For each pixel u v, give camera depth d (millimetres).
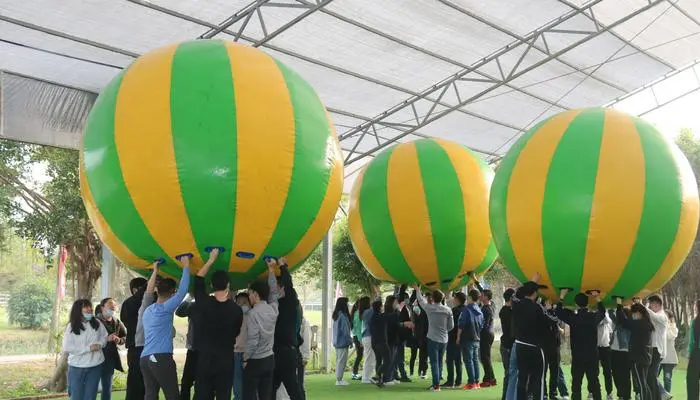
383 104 12344
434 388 8914
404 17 9969
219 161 4129
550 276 5867
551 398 7766
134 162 4188
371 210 7922
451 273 7906
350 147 13867
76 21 8305
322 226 4809
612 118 5980
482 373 11438
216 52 4629
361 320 10117
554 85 13648
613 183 5465
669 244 5613
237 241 4344
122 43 8977
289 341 5309
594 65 13344
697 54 14070
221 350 4535
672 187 5598
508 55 11953
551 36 11828
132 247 4492
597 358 6539
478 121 14133
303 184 4438
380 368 9266
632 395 8297
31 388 10141
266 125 4285
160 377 4672
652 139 5816
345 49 10445
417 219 7629
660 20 12320
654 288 5938
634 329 6867
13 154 11133
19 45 8438
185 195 4137
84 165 4562
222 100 4258
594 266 5570
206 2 8562
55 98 9188
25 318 22500
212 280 4480
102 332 5965
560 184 5602
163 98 4266
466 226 7691
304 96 4695
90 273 11008
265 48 10039
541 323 5969
